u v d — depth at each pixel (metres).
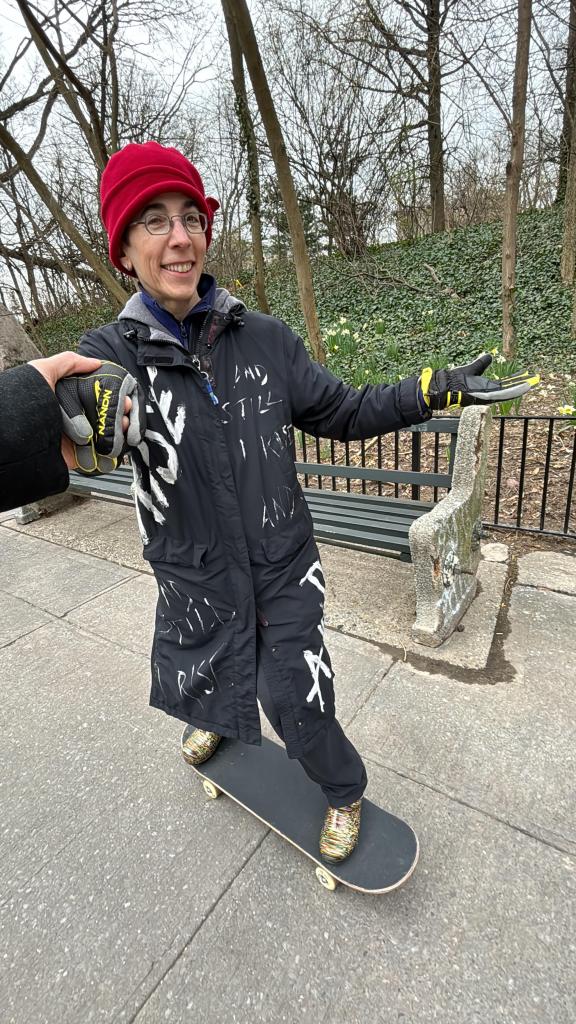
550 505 3.53
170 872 1.56
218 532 1.16
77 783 1.90
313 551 1.28
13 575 3.50
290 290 11.56
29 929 1.45
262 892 1.47
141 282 1.10
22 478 0.82
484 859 1.50
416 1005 1.21
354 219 10.89
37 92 9.37
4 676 2.52
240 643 1.19
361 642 2.44
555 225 10.09
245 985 1.28
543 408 5.04
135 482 1.18
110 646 2.68
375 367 6.69
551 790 1.68
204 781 1.76
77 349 1.07
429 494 4.05
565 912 1.36
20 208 11.04
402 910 1.39
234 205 12.19
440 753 1.85
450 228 14.09
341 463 4.67
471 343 7.55
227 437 1.13
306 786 1.66
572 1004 1.19
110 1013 1.25
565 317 7.44
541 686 2.10
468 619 2.53
